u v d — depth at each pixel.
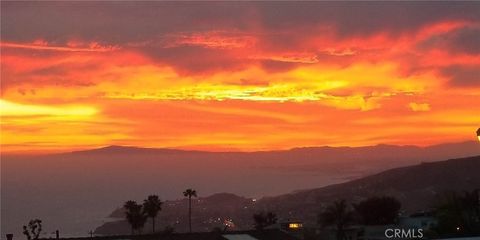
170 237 69.88
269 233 73.44
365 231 89.00
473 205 77.25
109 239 69.56
